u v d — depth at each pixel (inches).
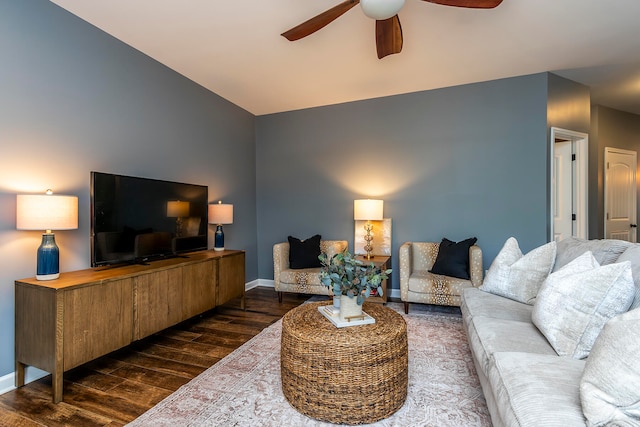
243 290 143.9
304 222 184.7
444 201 156.8
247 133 186.7
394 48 89.4
